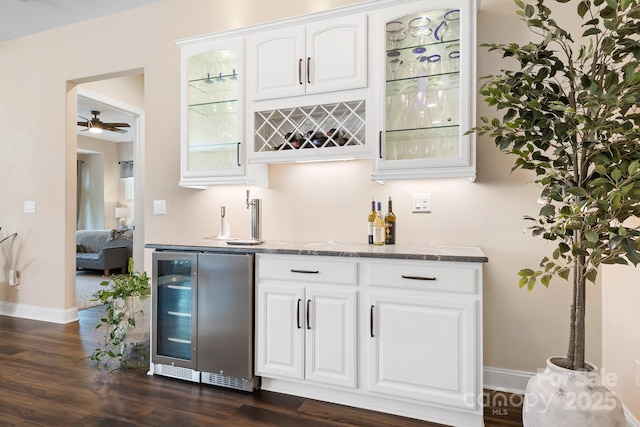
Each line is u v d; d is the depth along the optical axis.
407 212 2.49
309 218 2.73
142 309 2.73
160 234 3.13
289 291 2.13
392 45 2.29
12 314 3.80
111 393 2.19
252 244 2.42
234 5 2.92
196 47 2.71
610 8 1.26
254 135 2.56
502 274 2.30
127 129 7.16
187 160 2.77
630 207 1.20
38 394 2.16
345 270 2.03
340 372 2.04
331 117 2.40
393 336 1.95
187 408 2.03
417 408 1.95
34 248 3.71
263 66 2.51
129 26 3.27
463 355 1.83
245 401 2.12
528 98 1.47
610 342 1.99
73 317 3.65
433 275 1.88
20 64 3.78
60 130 3.59
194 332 2.30
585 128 1.28
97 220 9.14
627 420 1.78
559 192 1.35
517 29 2.28
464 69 2.09
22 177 3.77
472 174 2.09
